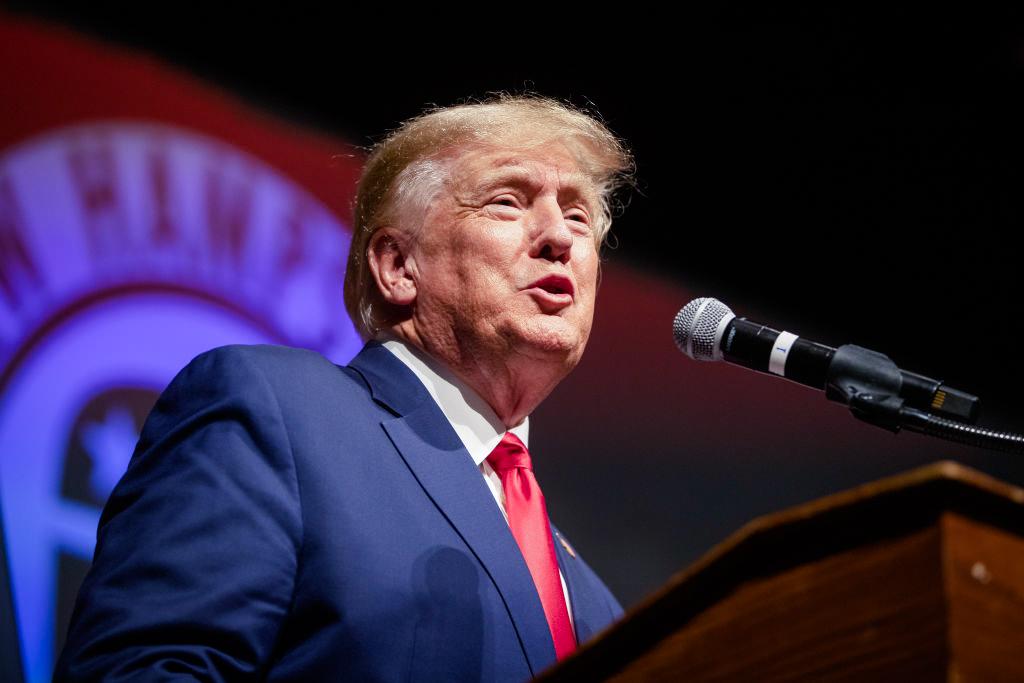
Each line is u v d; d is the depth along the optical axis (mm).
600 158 6480
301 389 5062
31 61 10234
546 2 13258
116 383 9945
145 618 4148
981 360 15750
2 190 9773
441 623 4520
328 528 4582
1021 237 15758
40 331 9641
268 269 11203
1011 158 15539
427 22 12695
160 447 4812
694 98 14547
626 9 13594
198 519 4426
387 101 12445
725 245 14906
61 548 9297
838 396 4859
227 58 11492
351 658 4336
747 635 2637
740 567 2654
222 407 4824
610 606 6176
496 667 4539
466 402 5652
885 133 15398
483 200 5891
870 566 2461
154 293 10375
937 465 2359
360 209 6395
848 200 15469
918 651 2355
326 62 12094
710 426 13953
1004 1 13945
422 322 5793
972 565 2363
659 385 13906
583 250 6090
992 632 2352
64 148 10203
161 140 10797
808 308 15328
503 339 5574
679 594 2711
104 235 10219
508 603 4711
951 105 15227
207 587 4262
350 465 4844
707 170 14820
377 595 4457
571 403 13234
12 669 5676
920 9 14125
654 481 13406
